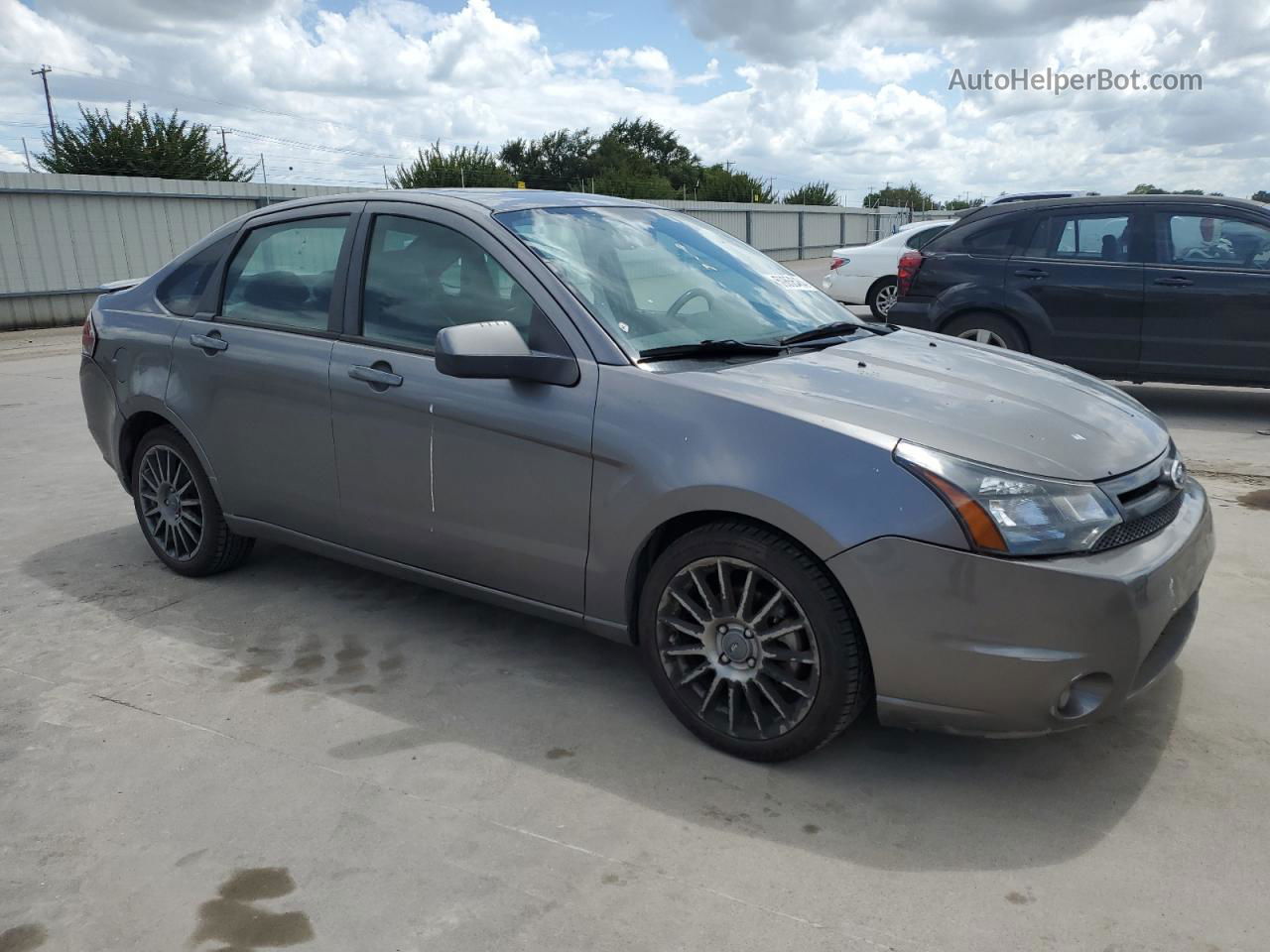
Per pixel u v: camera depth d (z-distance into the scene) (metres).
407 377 3.43
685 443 2.85
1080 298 7.34
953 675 2.57
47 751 3.04
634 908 2.31
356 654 3.69
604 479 3.01
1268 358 6.84
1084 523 2.57
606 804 2.73
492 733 3.12
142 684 3.46
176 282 4.39
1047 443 2.75
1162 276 7.06
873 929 2.24
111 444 4.59
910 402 2.90
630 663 3.60
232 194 20.25
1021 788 2.78
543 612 3.31
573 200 3.80
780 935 2.22
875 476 2.60
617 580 3.06
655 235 3.79
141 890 2.41
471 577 3.45
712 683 2.95
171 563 4.49
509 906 2.33
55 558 4.78
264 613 4.07
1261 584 4.14
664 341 3.18
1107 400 3.24
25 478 6.31
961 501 2.53
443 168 43.50
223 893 2.39
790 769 2.90
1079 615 2.49
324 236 3.85
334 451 3.68
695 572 2.92
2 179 16.94
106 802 2.77
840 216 44.19
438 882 2.42
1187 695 3.25
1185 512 2.94
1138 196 7.28
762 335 3.44
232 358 3.96
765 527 2.78
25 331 17.06
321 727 3.16
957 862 2.47
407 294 3.56
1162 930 2.22
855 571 2.59
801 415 2.76
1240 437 6.73
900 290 8.20
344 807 2.73
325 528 3.83
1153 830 2.58
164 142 35.34
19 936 2.27
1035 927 2.23
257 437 3.93
